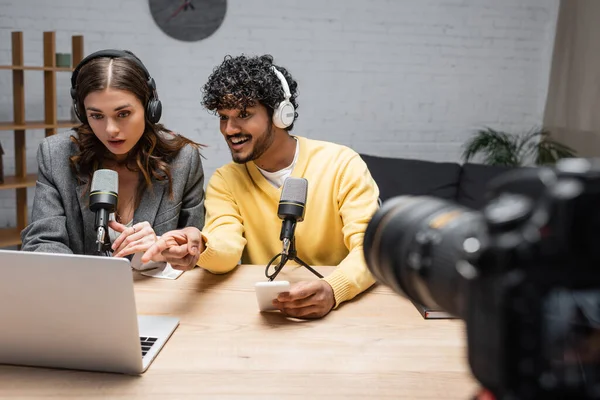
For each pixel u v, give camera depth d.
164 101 3.61
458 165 3.03
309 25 3.65
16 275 0.89
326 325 1.13
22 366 0.96
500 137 3.67
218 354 1.00
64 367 0.95
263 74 1.40
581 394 0.38
